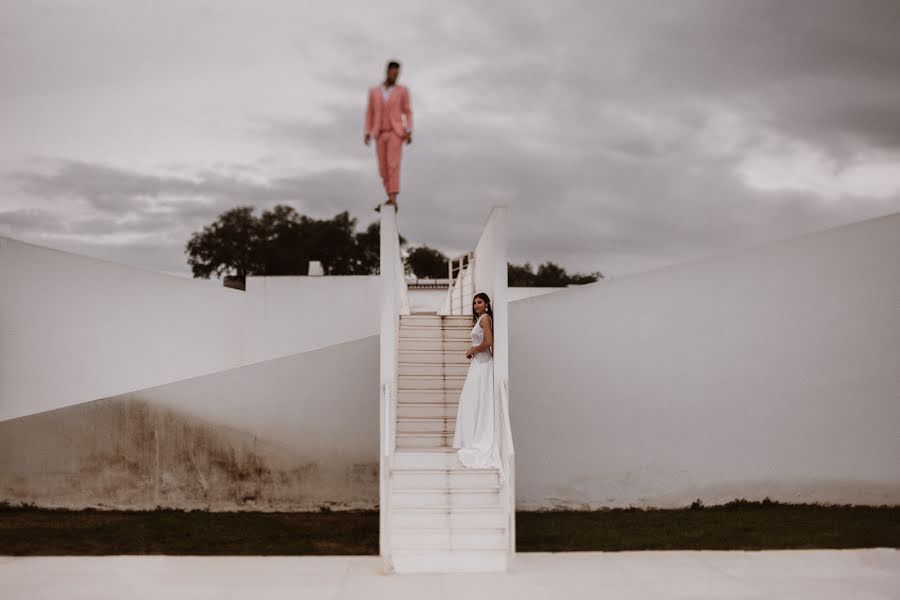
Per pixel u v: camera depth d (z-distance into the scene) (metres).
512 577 7.12
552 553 8.18
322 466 10.35
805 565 7.56
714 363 10.26
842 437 10.06
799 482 10.09
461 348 9.53
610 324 10.37
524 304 10.39
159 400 10.34
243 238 38.41
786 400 10.15
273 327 15.41
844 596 6.48
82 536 8.88
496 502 7.77
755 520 9.45
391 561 7.32
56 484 10.27
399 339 9.52
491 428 8.18
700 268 10.34
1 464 10.28
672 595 6.48
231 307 14.21
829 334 10.12
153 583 6.99
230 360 14.00
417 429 9.06
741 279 10.27
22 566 7.67
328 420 10.38
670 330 10.33
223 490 10.31
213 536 8.95
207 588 6.81
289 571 7.43
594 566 7.55
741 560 7.78
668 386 10.29
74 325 11.21
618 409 10.30
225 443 10.34
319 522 9.66
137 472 10.29
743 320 10.25
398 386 9.24
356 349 10.45
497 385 8.20
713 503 10.16
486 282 10.20
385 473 7.35
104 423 10.30
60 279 11.18
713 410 10.23
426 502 7.76
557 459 10.27
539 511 10.20
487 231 9.99
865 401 10.04
